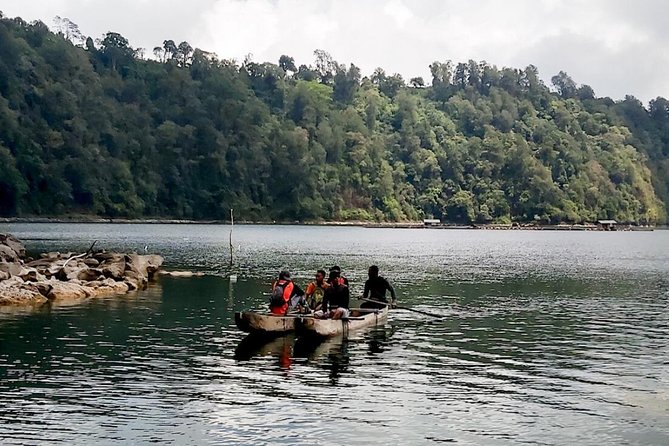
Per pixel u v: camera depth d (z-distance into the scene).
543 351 22.05
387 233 145.50
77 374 18.08
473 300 34.97
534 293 38.78
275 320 23.48
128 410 15.23
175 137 157.25
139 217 145.75
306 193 168.75
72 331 23.83
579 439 14.02
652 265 64.69
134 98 171.75
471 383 17.94
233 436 13.82
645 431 14.49
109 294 34.41
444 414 15.38
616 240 134.88
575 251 91.00
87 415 14.88
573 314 30.36
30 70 149.00
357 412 15.38
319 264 57.78
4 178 126.12
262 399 16.17
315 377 18.30
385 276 48.50
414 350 21.95
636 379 18.53
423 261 65.19
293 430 14.20
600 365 20.11
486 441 13.85
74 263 39.47
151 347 21.56
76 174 137.62
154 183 150.62
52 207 134.62
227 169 160.62
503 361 20.52
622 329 26.42
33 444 13.27
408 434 14.12
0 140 130.75
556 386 17.77
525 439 13.99
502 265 61.88
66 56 159.50
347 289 25.22
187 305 30.98
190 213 154.00
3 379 17.45
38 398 15.96
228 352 21.08
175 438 13.66
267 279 43.59
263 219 162.38
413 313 30.05
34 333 23.34
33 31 171.00
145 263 43.34
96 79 163.62
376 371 19.06
